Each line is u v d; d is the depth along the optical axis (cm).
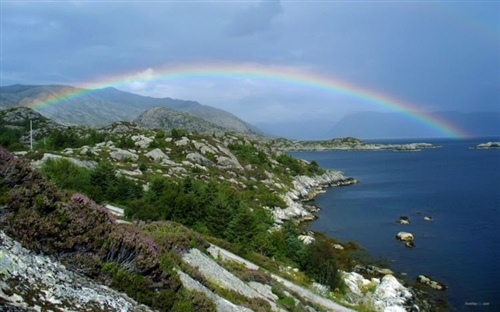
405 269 5641
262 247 5275
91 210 1598
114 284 1395
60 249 1326
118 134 18050
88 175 5909
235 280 2777
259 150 16975
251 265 4109
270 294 3044
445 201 11075
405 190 13588
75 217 1466
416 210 9956
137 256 1570
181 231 3105
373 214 9738
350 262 6003
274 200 9850
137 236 1809
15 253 1120
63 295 1104
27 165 1500
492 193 12150
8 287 971
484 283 4994
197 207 5544
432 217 9069
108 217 1684
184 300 1614
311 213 10162
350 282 5016
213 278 2562
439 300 4559
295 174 15350
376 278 5338
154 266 1606
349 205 11231
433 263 5834
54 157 6519
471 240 6975
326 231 8194
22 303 950
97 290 1264
